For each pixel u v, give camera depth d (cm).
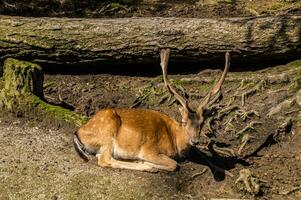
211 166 860
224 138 963
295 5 1412
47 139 931
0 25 1106
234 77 1095
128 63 1136
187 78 1115
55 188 798
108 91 1107
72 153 889
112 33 1098
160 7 1455
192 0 1495
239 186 811
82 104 1070
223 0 1477
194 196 797
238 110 1022
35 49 1105
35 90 1023
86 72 1158
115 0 1488
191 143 823
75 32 1101
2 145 905
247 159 895
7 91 1008
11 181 812
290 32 1088
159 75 1141
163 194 793
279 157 898
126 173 836
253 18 1109
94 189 796
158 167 842
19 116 999
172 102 1062
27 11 1424
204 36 1093
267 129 971
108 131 849
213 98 866
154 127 852
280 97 1042
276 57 1120
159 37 1095
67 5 1455
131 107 1063
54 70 1157
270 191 815
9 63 1020
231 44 1095
